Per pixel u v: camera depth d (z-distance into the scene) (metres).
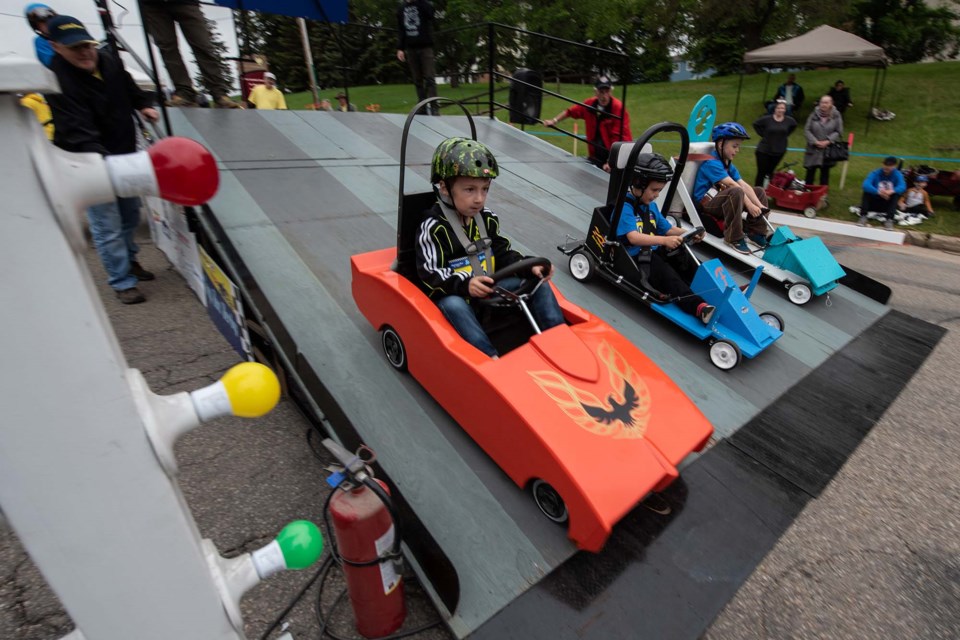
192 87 6.47
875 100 15.69
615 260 4.05
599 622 1.99
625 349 2.80
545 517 2.36
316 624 2.03
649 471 2.22
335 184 4.98
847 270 5.36
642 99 19.61
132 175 0.66
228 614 0.93
